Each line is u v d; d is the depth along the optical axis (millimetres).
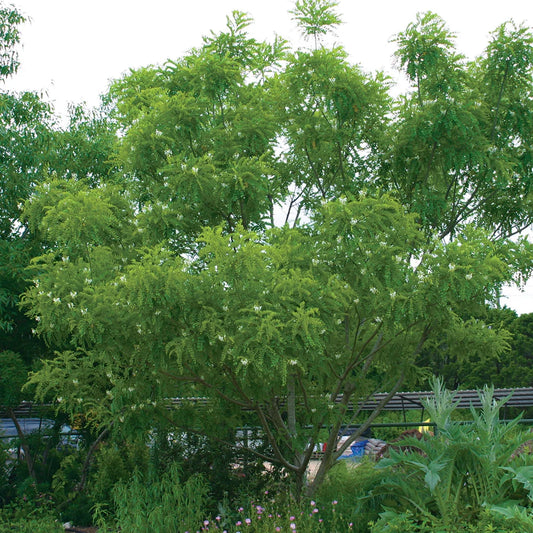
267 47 9875
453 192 9547
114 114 9570
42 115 13102
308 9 8773
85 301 6516
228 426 9312
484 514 5594
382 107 8930
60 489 10688
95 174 13008
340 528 6891
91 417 10414
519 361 20891
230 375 7137
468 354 9430
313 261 6840
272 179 9430
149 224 7695
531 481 5906
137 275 5836
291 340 5941
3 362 10469
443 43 8508
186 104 7625
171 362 6918
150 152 7758
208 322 5863
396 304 6629
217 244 5977
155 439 9844
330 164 10039
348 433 15070
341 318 7293
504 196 10070
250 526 7055
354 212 6695
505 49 8898
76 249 7758
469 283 6312
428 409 7125
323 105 8375
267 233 7363
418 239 7621
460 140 8352
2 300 10148
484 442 6504
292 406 8984
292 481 9164
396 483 6691
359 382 8883
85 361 8633
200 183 7137
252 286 6156
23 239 11383
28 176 11625
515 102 9234
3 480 11148
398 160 8836
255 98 8742
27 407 12484
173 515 7539
